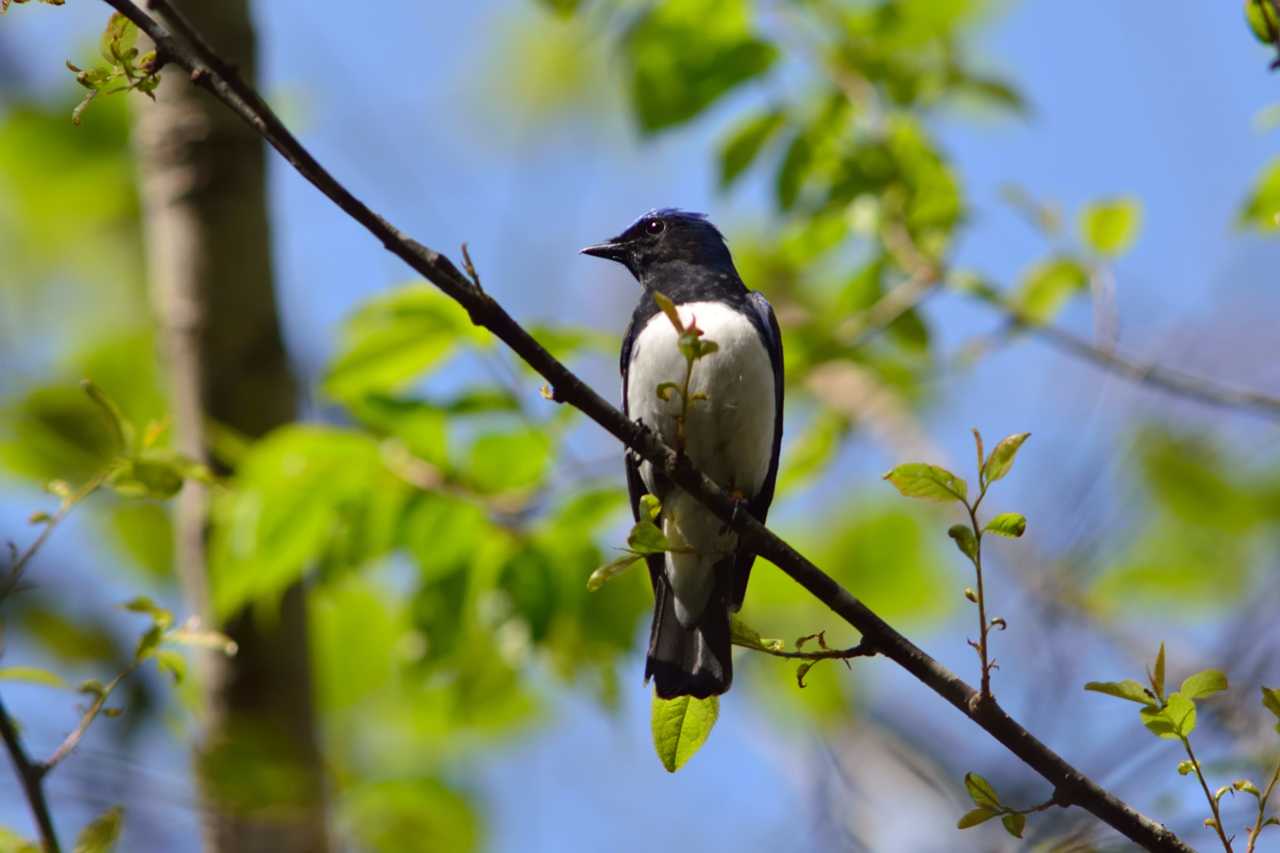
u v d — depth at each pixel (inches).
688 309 396.8
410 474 371.6
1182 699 227.0
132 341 542.6
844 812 429.1
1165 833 235.9
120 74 231.6
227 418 368.2
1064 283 432.5
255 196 377.7
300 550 354.3
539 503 382.3
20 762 245.3
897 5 432.8
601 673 403.2
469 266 250.5
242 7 389.7
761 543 260.7
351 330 367.6
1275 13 286.5
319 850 339.6
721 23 423.8
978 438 229.6
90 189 536.1
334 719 466.6
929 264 438.9
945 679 248.2
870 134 430.0
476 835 425.4
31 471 437.4
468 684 403.9
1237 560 487.8
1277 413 408.5
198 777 318.3
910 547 531.8
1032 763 240.8
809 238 454.9
